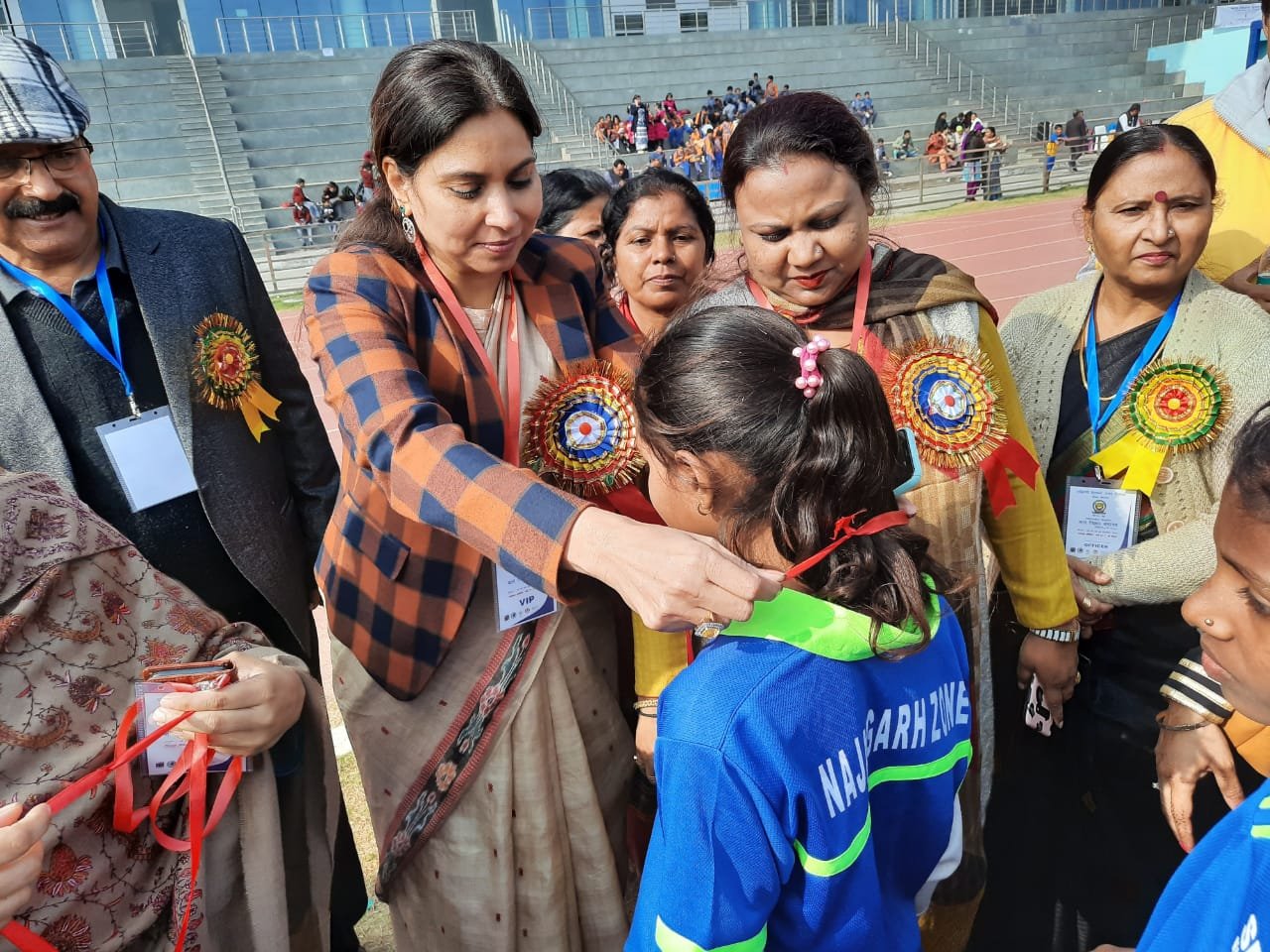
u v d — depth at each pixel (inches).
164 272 77.8
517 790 65.7
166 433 77.8
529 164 56.8
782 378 41.7
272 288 544.4
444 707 66.5
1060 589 68.4
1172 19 1108.5
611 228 102.7
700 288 72.8
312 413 88.6
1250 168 92.2
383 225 61.8
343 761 115.1
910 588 42.2
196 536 80.3
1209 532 67.7
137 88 807.1
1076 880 80.7
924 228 607.8
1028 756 81.8
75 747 51.1
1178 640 71.7
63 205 71.4
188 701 52.1
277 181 776.9
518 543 45.6
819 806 40.0
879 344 63.2
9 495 51.9
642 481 63.1
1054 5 1145.4
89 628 52.9
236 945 59.4
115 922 52.8
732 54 1005.8
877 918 43.5
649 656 67.9
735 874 39.2
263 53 871.7
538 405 62.9
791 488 41.1
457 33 949.2
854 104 882.8
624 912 71.7
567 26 1003.3
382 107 55.5
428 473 49.4
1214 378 69.0
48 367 75.0
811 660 41.2
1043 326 79.1
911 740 45.9
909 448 48.1
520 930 68.3
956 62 1030.4
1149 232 69.1
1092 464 76.2
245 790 57.8
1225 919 33.6
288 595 84.7
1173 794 63.7
